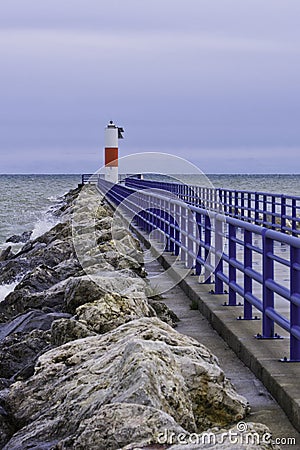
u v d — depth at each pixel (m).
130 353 5.89
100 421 5.04
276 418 6.60
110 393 5.68
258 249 9.37
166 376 5.74
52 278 14.99
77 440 5.00
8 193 117.12
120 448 4.73
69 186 160.12
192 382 6.36
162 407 5.42
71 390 6.28
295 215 23.42
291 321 7.77
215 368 6.54
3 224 51.75
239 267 10.40
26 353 9.38
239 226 10.30
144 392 5.38
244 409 6.55
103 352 6.87
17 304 13.30
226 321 9.97
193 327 10.72
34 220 53.69
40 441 5.80
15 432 6.46
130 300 9.41
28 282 14.52
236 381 7.78
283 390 6.80
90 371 6.45
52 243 22.59
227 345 9.50
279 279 14.83
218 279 12.36
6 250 27.12
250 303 9.73
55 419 5.97
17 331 11.02
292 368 7.53
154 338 6.76
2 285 19.25
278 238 8.15
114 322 8.88
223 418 6.41
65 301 11.45
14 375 8.60
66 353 7.14
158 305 10.98
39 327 10.88
